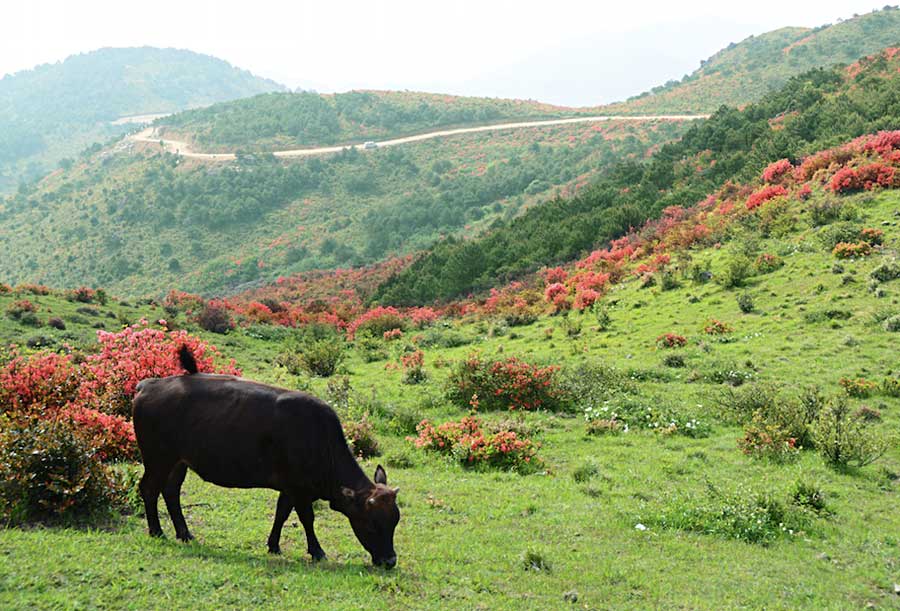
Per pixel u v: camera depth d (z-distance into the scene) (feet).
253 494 32.89
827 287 96.99
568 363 86.84
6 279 523.29
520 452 47.06
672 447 51.96
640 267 139.44
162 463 22.84
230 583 19.58
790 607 23.80
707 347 85.30
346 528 29.27
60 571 18.61
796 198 139.03
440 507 35.12
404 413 59.06
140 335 48.67
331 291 274.57
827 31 630.74
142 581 18.78
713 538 32.01
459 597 21.85
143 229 558.97
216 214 559.38
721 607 23.32
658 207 187.32
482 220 489.26
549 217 225.56
